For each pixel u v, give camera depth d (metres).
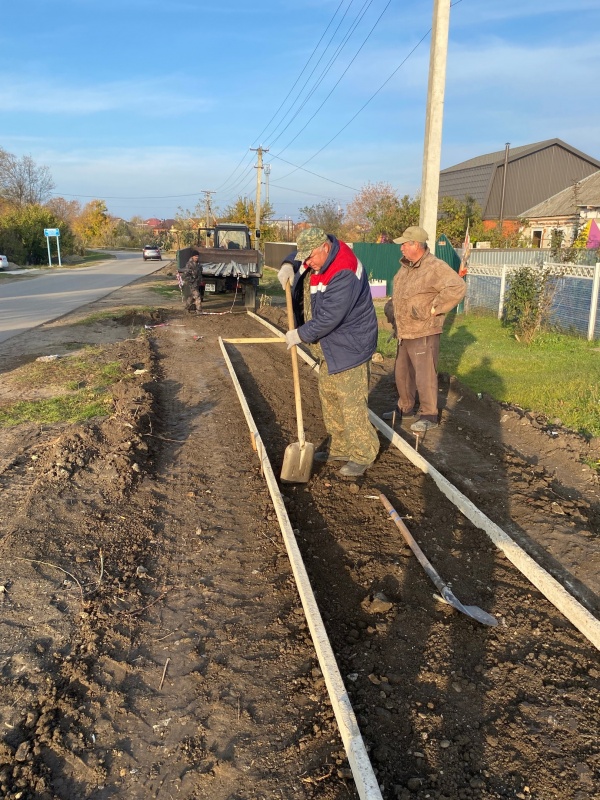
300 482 4.85
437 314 5.81
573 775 2.29
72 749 2.44
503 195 34.16
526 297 11.87
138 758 2.40
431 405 6.25
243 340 11.44
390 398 7.80
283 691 2.73
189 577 3.64
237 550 3.93
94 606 3.32
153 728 2.54
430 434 6.22
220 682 2.79
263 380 8.63
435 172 9.22
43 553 3.80
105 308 17.95
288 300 4.77
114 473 4.94
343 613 3.29
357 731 2.36
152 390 7.83
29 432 6.14
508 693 2.72
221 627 3.18
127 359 9.97
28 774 2.31
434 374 6.17
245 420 6.60
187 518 4.36
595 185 30.69
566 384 7.84
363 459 4.98
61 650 2.99
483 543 4.00
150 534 4.12
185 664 2.91
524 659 2.93
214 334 12.98
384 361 10.09
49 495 4.51
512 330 12.45
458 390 7.87
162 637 3.11
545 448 5.81
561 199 32.03
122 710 2.63
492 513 4.41
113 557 3.82
